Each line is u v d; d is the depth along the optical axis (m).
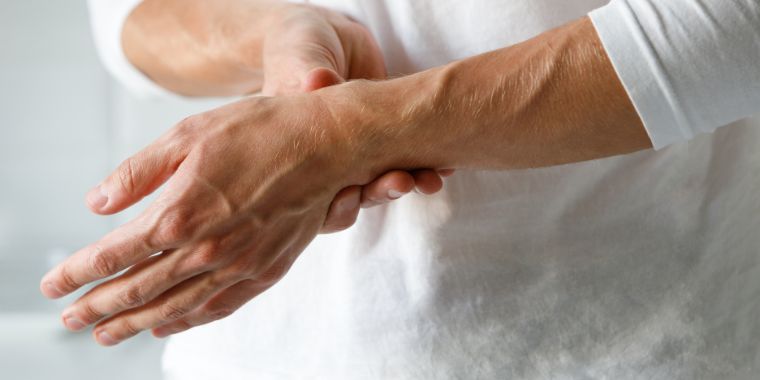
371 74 0.85
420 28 0.83
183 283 0.78
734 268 0.85
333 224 0.78
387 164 0.76
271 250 0.77
